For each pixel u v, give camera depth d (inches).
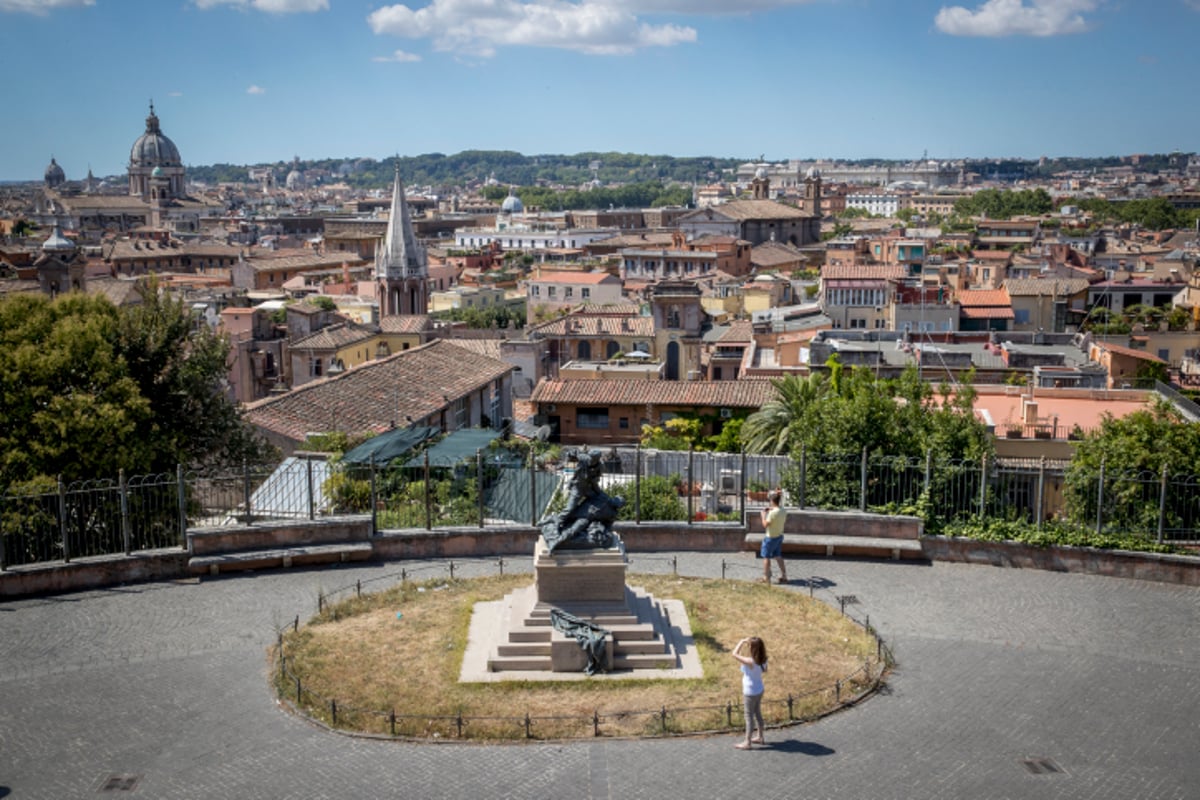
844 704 888.3
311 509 1264.8
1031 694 913.5
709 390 2810.0
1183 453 1338.6
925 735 840.9
